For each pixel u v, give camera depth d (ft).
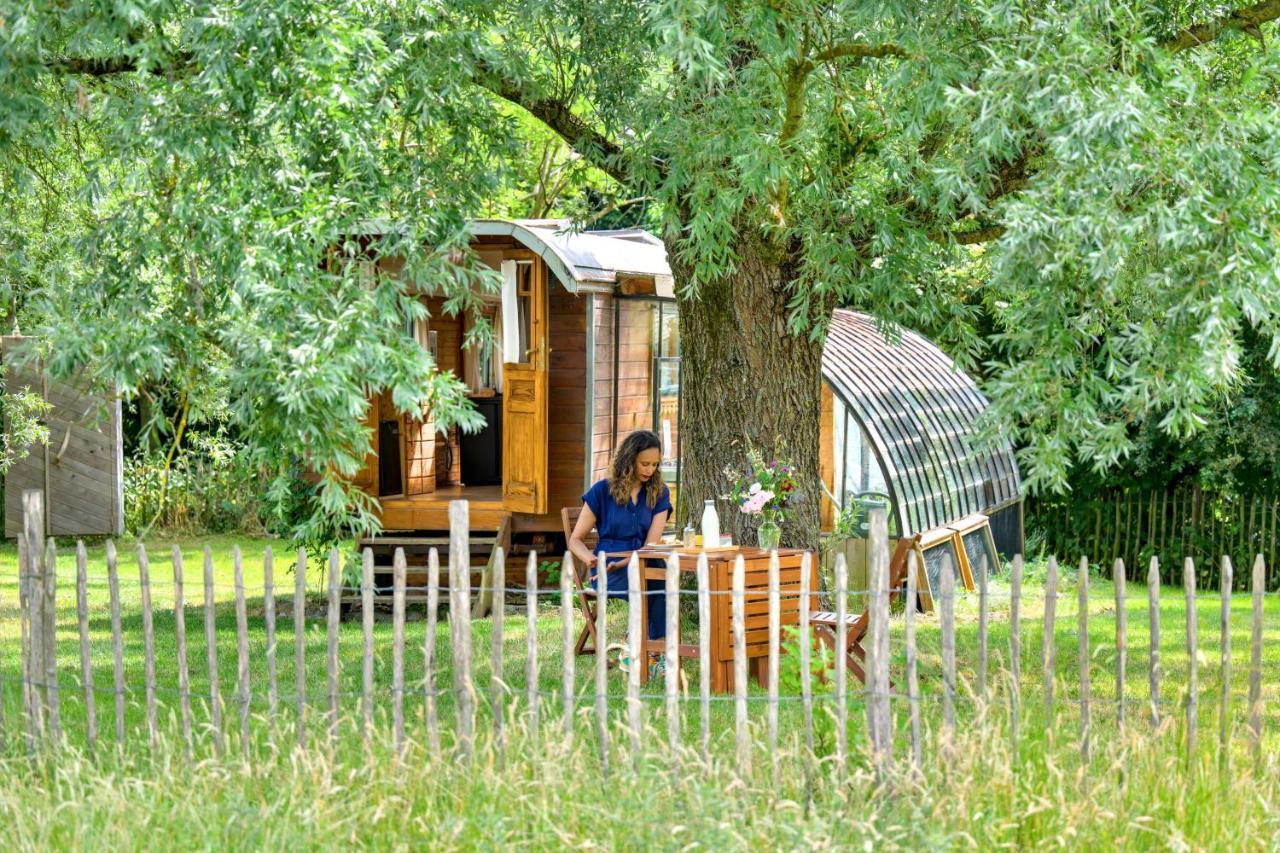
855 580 48.44
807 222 28.81
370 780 18.51
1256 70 21.21
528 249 44.09
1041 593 51.72
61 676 30.63
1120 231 17.90
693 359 35.81
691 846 16.38
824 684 25.00
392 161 24.35
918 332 64.08
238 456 24.34
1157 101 19.57
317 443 20.10
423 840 17.52
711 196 27.71
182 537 67.31
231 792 18.56
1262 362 56.39
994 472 58.85
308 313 19.72
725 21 23.68
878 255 29.73
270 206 20.84
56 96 27.50
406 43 23.22
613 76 29.40
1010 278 19.33
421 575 46.09
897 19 23.58
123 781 18.70
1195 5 27.71
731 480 35.14
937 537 48.37
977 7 24.00
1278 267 17.87
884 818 17.74
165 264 23.13
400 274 23.13
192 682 29.96
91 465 62.18
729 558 28.53
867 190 28.37
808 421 35.53
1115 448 18.99
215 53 20.61
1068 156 18.56
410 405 19.85
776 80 26.58
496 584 19.75
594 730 22.22
